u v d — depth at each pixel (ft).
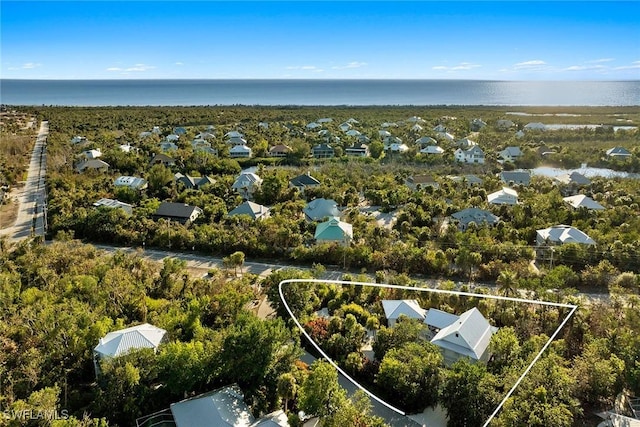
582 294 200.64
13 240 267.59
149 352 136.05
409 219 277.85
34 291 179.42
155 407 130.41
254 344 135.33
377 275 194.39
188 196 333.21
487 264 220.43
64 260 216.13
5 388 128.98
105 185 363.56
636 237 237.45
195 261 241.14
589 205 296.92
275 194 342.85
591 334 153.48
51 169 419.95
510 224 271.28
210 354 136.05
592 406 134.82
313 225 270.26
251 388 134.31
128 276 197.16
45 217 304.91
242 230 258.57
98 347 142.51
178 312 167.32
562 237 239.30
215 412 121.29
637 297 172.04
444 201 309.63
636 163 432.66
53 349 146.20
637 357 141.28
